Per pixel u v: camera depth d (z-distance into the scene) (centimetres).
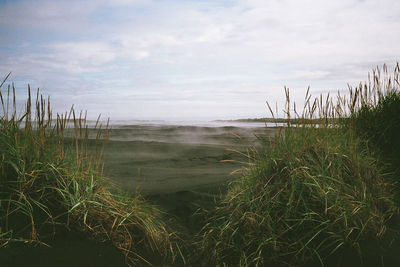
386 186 314
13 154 244
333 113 368
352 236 241
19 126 249
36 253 201
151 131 1208
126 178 435
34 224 221
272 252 238
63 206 241
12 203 228
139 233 253
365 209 259
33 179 235
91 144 736
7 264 187
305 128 324
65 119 261
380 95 448
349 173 301
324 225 248
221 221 287
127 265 217
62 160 264
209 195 353
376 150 374
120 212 258
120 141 810
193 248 258
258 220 261
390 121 403
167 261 235
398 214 281
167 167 539
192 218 306
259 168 309
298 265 226
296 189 270
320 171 285
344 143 332
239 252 246
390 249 230
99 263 209
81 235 227
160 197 347
